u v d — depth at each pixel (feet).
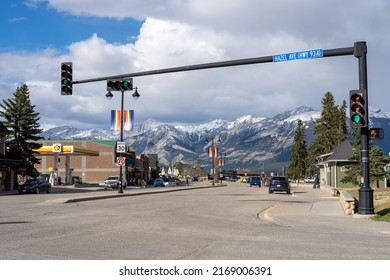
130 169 355.15
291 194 145.07
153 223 52.03
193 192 155.84
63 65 80.48
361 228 49.90
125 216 59.52
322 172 248.93
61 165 345.92
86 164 343.46
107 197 107.55
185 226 50.06
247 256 31.94
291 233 45.21
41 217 57.36
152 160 500.33
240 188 220.02
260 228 49.42
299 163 349.82
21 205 80.02
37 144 231.50
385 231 47.57
